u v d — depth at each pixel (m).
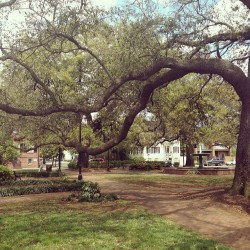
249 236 8.41
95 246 7.38
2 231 8.90
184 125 23.94
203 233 8.66
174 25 13.30
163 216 10.66
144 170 43.41
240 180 13.88
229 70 14.23
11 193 17.11
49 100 15.10
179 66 14.02
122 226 9.11
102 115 17.69
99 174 34.50
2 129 20.59
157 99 19.80
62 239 7.92
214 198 13.80
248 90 14.27
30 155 57.34
